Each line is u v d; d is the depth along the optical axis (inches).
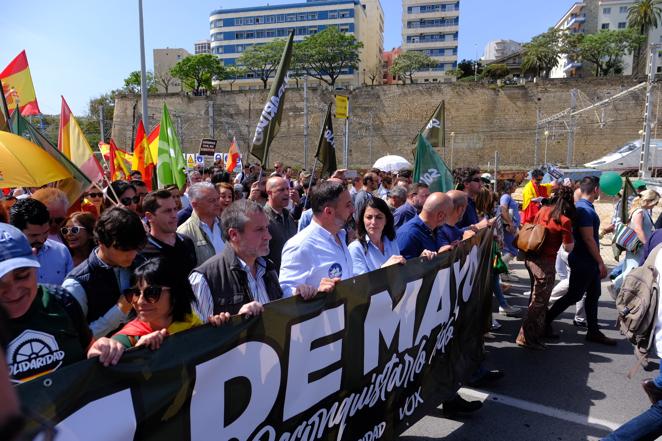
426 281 126.0
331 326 95.8
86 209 210.1
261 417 82.1
